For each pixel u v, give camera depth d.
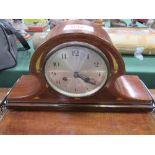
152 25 1.42
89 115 0.74
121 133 0.68
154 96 0.84
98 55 0.68
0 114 0.75
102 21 1.43
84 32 0.67
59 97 0.74
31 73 0.72
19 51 1.17
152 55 1.15
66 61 0.69
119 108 0.75
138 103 0.75
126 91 0.78
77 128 0.69
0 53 0.97
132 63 1.06
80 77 0.71
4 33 1.00
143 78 0.99
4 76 1.00
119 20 1.51
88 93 0.73
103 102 0.74
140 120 0.73
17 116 0.74
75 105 0.75
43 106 0.75
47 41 0.67
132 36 1.17
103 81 0.72
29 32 1.43
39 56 0.69
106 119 0.73
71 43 0.67
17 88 0.81
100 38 0.67
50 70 0.71
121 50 1.13
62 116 0.74
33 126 0.70
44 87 0.73
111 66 0.70
